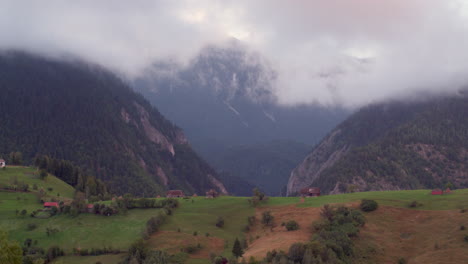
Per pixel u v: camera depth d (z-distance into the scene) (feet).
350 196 526.57
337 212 436.35
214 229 462.19
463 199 444.14
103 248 408.26
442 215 409.49
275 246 358.02
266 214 470.80
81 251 405.39
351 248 347.77
